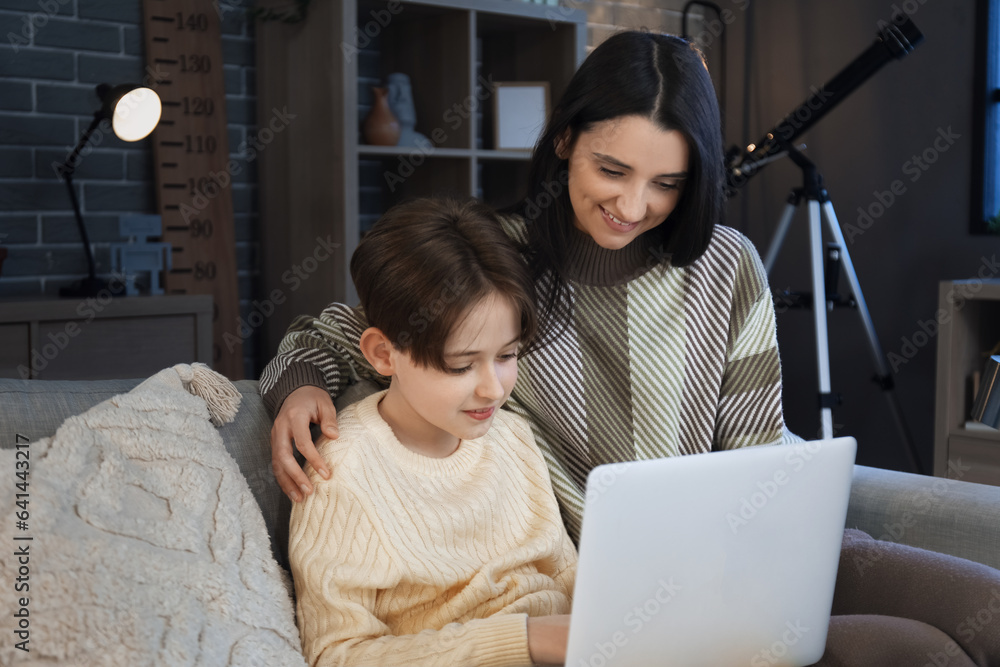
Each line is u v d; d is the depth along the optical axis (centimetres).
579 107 111
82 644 73
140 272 297
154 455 91
